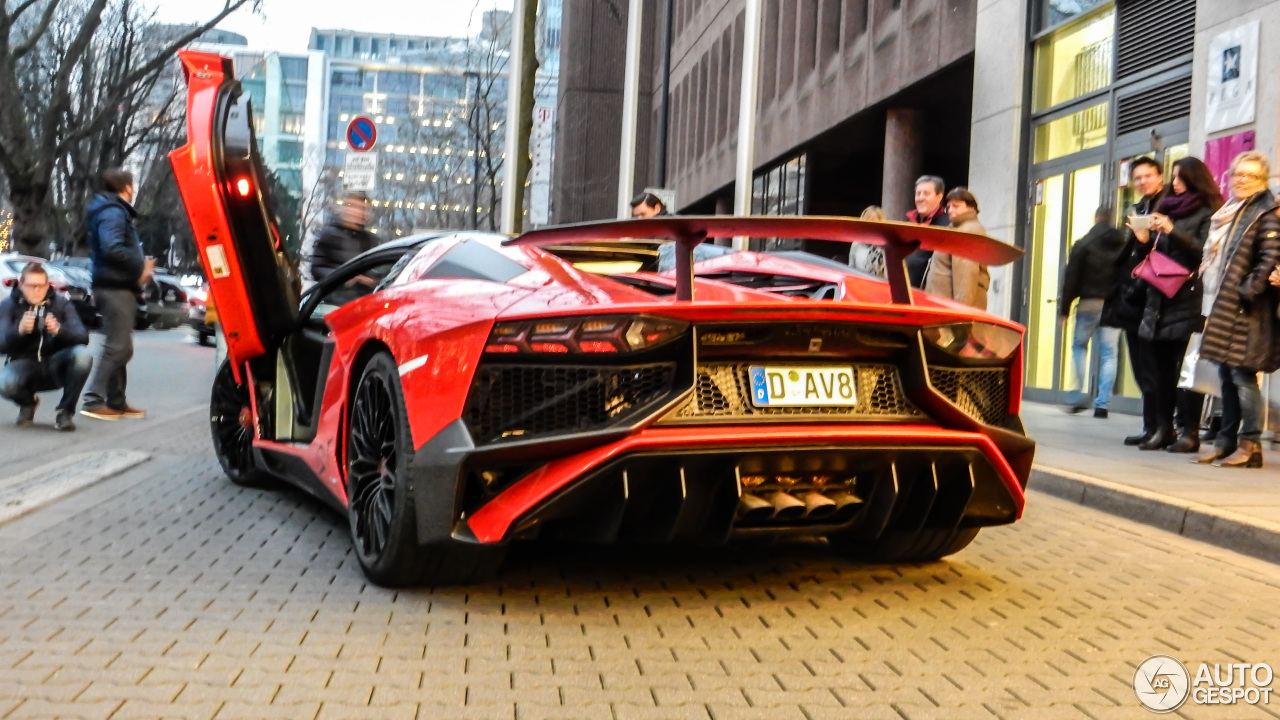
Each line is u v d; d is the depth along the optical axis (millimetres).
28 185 29859
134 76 30188
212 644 3199
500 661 3105
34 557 4234
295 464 5020
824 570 4293
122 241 9188
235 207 5250
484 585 3932
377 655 3131
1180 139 10625
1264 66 9156
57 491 5562
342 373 4363
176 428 8852
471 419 3410
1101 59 12102
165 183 43781
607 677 2988
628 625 3482
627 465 3279
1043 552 4836
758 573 4211
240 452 5945
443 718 2670
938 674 3084
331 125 116188
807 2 23125
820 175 26297
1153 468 6797
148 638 3240
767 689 2926
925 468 3652
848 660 3186
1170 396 7848
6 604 3574
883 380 3682
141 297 9586
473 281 3926
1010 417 3971
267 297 5395
